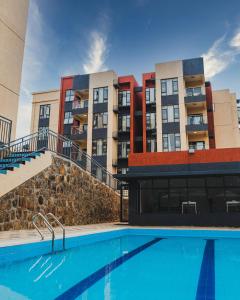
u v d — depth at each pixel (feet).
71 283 15.83
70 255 24.56
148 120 109.81
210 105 113.29
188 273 18.52
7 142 41.47
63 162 45.93
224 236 38.42
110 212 65.36
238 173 46.50
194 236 39.32
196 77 106.01
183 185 52.03
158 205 52.49
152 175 49.60
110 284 15.66
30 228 35.70
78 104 119.44
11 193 32.73
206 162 50.78
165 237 39.83
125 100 114.93
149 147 107.14
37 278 16.74
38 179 38.55
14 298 12.98
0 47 41.65
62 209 44.21
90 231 33.24
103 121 110.93
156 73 108.37
